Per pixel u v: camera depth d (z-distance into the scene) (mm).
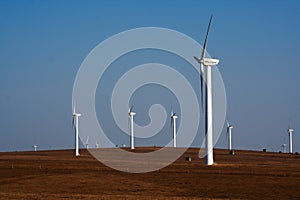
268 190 55500
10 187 56750
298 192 54188
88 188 56406
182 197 49281
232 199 48688
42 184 59375
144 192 53562
